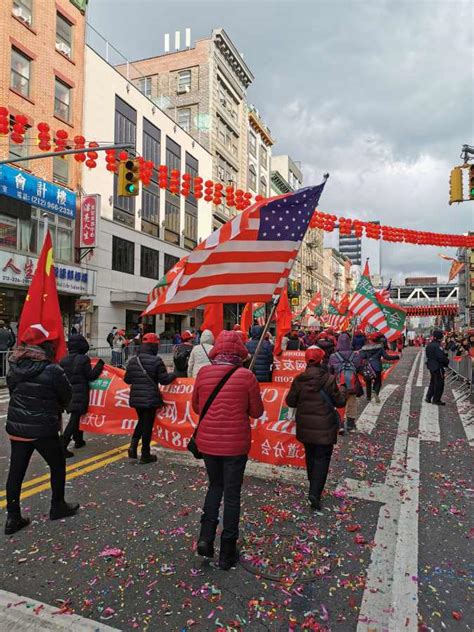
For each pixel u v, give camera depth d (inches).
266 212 183.3
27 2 804.0
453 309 2412.6
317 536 155.0
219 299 179.5
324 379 177.5
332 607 117.2
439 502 185.0
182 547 147.3
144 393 226.4
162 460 237.6
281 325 434.3
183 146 1337.4
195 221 1422.2
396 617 112.9
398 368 838.5
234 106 1702.8
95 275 941.8
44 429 157.3
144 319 1177.4
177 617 113.0
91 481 206.5
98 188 991.6
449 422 338.6
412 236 521.3
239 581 128.3
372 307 486.9
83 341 255.4
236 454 135.0
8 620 110.9
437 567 135.9
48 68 844.0
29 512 173.5
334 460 240.5
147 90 1556.3
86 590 123.6
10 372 159.8
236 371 138.5
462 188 492.7
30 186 780.6
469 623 111.2
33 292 187.2
